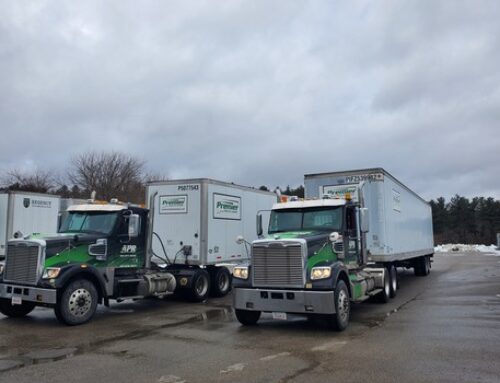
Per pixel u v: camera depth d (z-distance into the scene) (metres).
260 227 11.15
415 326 9.17
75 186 49.47
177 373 5.99
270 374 5.89
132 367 6.29
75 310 9.48
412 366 6.20
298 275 8.62
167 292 12.26
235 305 9.12
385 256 13.16
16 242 9.82
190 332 8.73
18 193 17.78
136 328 9.17
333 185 13.98
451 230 88.94
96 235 10.58
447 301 12.83
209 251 13.86
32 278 9.41
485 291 14.96
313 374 5.88
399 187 15.71
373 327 9.14
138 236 11.62
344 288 9.05
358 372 5.95
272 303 8.73
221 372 6.02
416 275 21.72
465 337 8.03
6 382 5.66
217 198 14.45
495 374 5.81
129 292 11.26
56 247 9.70
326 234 9.54
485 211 86.94
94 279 10.17
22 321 9.98
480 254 45.97
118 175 50.09
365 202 13.48
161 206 14.35
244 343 7.74
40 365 6.42
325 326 9.28
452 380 5.57
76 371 6.12
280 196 11.40
